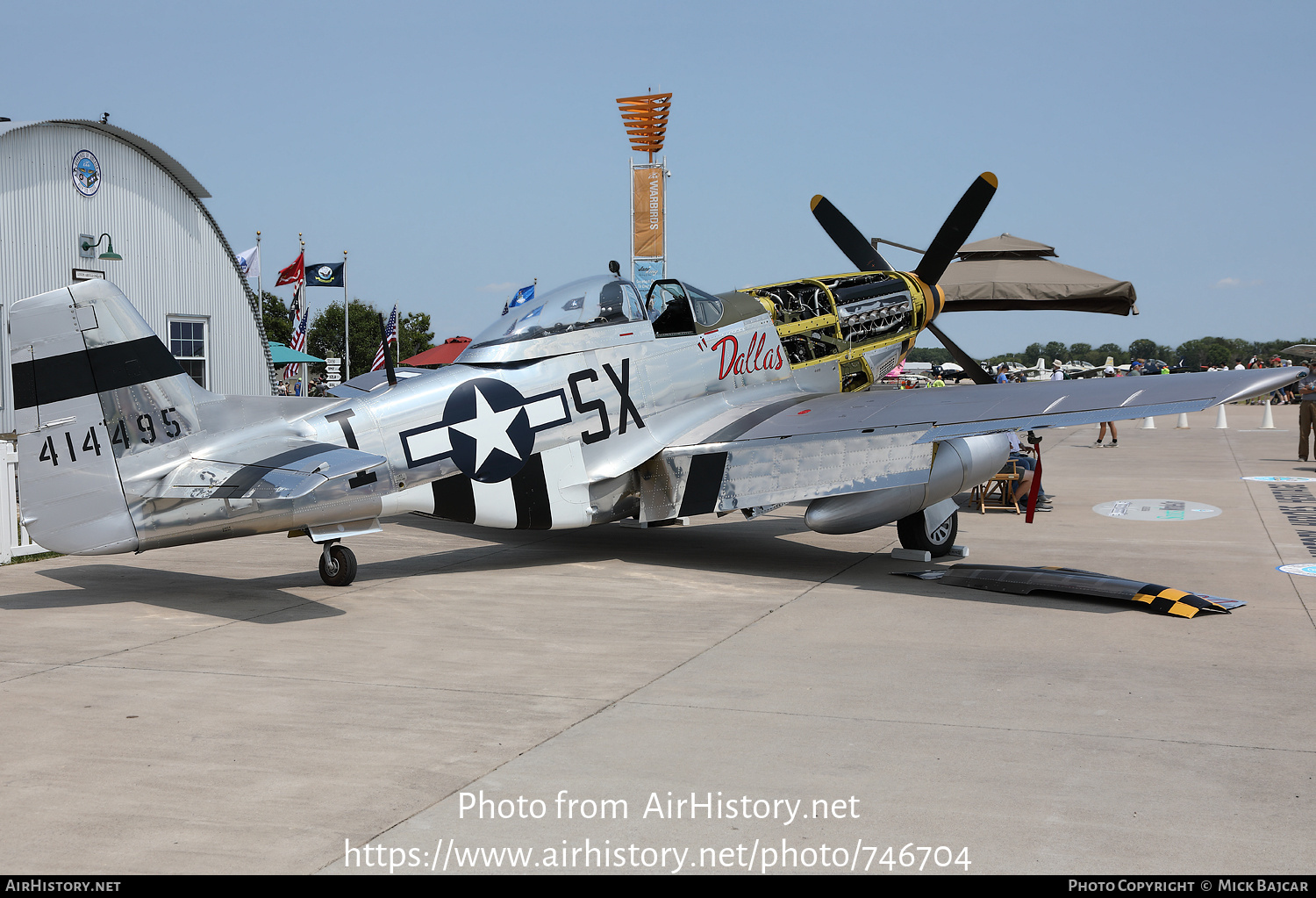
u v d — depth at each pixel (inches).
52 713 168.1
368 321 2153.1
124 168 599.8
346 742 154.6
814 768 143.9
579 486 311.1
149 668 196.7
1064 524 402.9
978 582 279.7
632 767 144.3
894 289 414.9
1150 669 196.4
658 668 197.6
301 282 1201.4
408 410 277.4
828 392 387.9
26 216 548.4
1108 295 530.0
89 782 137.7
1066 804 131.3
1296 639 219.9
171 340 636.7
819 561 326.6
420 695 179.0
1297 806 130.8
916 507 305.9
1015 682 187.2
